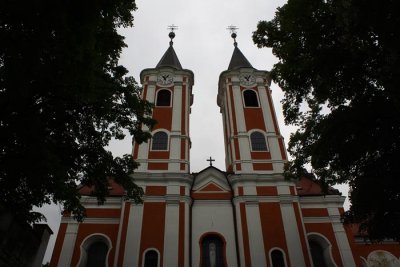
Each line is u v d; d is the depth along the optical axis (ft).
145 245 71.61
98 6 32.32
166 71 101.76
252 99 98.73
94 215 79.71
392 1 34.17
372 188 46.37
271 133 90.53
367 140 47.60
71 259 73.46
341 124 48.62
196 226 76.33
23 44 31.50
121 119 55.47
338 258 74.13
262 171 83.87
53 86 42.80
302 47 52.01
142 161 83.56
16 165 40.14
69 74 35.35
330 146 49.98
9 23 30.99
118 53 52.47
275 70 58.13
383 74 40.09
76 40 31.73
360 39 42.06
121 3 37.76
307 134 56.90
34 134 40.40
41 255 52.75
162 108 94.02
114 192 85.46
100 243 78.18
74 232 77.05
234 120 93.25
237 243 74.18
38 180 40.98
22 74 33.40
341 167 51.49
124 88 54.85
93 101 44.86
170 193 78.43
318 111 57.36
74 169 51.31
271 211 77.20
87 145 52.75
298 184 89.61
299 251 71.51
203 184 83.41
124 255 70.03
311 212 81.25
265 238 73.51
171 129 89.66
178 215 75.66
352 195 50.55
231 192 81.97
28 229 49.44
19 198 45.03
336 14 42.80
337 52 48.52
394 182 45.60
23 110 41.50
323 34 49.60
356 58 46.78
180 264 69.31
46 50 33.35
